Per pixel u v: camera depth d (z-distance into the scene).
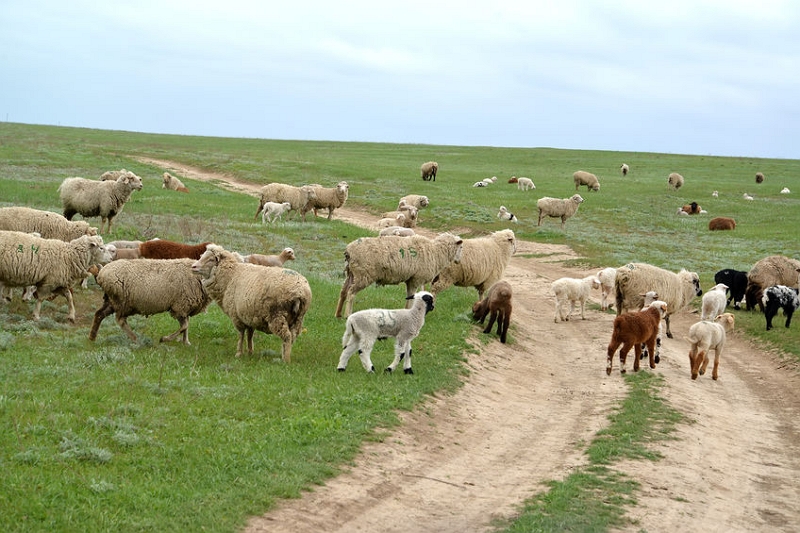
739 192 64.50
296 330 14.86
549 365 18.39
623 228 46.19
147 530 7.93
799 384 18.17
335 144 116.06
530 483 10.70
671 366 18.62
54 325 15.88
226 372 13.41
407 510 9.37
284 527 8.50
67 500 8.20
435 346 17.14
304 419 11.48
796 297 22.98
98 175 51.34
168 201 41.41
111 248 18.55
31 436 9.62
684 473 11.42
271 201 38.19
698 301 27.22
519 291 28.06
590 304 26.17
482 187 60.53
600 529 8.94
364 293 22.20
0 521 7.57
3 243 15.44
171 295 15.02
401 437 11.77
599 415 14.27
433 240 19.44
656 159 100.31
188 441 10.27
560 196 56.22
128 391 11.84
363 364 14.41
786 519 10.12
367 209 48.78
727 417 15.05
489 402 14.67
